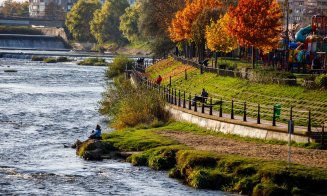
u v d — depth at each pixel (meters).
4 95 179.62
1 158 94.19
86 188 78.25
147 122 117.81
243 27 153.25
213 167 80.38
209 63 190.25
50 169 87.62
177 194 75.00
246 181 74.81
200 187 77.50
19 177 83.31
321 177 72.38
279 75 127.38
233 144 93.56
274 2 155.25
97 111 149.62
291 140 92.00
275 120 101.19
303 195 70.56
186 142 95.94
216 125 106.12
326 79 114.19
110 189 77.69
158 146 95.12
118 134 105.25
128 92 136.50
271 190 71.19
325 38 150.38
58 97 179.62
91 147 96.38
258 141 95.75
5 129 121.06
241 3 153.62
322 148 88.12
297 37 160.38
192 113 113.88
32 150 100.62
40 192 76.56
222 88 138.12
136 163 89.75
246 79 135.75
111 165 89.81
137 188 77.94
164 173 85.12
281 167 75.38
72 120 134.75
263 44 153.38
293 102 112.62
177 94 149.00
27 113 144.25
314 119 100.19
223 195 74.31
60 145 105.44
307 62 149.62
